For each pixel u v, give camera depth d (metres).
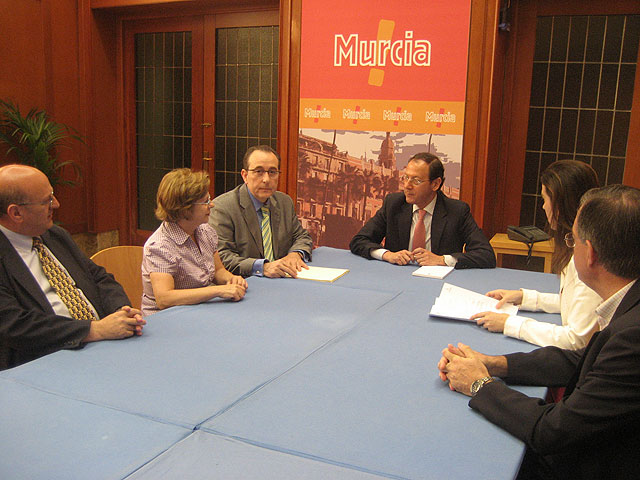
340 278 2.57
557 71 4.11
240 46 5.09
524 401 1.26
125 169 5.84
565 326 1.75
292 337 1.79
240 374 1.50
